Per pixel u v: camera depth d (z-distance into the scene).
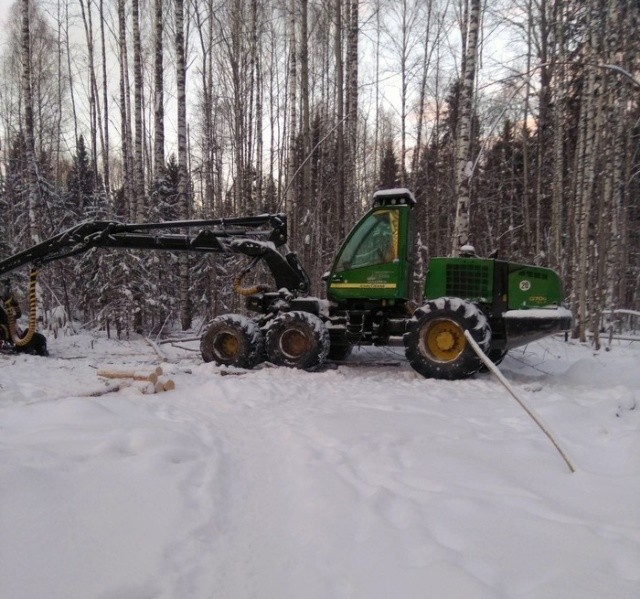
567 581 2.04
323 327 8.23
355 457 3.82
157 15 16.30
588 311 13.47
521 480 3.30
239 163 16.52
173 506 2.87
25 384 6.51
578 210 14.28
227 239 9.13
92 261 16.31
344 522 2.73
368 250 8.37
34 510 2.65
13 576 2.12
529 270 7.85
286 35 19.56
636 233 19.67
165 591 2.12
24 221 18.53
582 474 3.33
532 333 7.53
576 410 5.14
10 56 27.66
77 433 4.00
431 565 2.18
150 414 5.04
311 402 5.95
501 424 4.86
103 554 2.34
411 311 8.89
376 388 6.86
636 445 3.87
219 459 3.81
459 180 10.61
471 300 7.88
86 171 26.75
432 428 4.58
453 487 3.17
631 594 1.96
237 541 2.66
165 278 18.06
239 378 7.48
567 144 18.58
